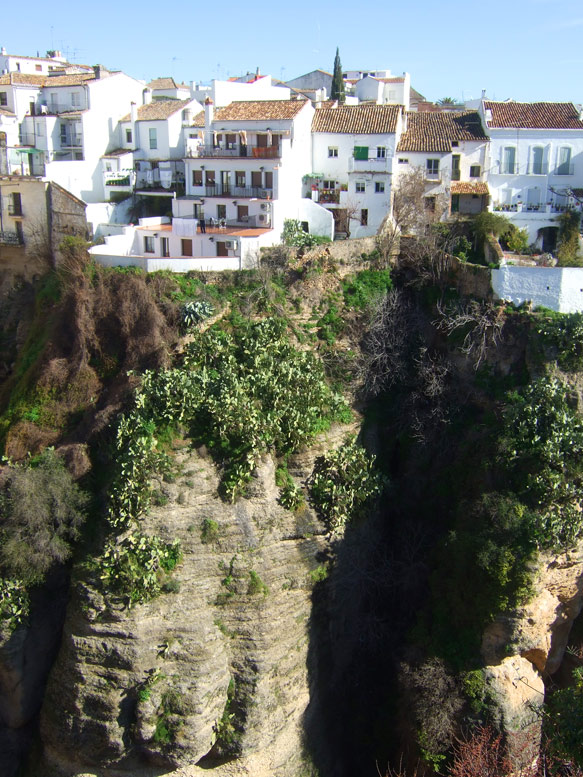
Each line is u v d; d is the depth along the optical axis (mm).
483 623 33844
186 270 41156
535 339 37156
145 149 56312
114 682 33406
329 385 40844
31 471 34688
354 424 40500
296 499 36156
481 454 36719
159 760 34062
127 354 38969
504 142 49594
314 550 36906
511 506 33375
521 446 35000
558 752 27391
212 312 39375
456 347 40312
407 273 44688
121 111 57844
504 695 33875
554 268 37562
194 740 33750
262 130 49188
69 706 33781
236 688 35344
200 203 49438
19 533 33906
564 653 38312
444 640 34969
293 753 36469
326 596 37812
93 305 39969
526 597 32594
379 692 38562
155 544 33562
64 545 34156
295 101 50875
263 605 35281
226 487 34719
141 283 39469
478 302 39906
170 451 34594
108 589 33062
